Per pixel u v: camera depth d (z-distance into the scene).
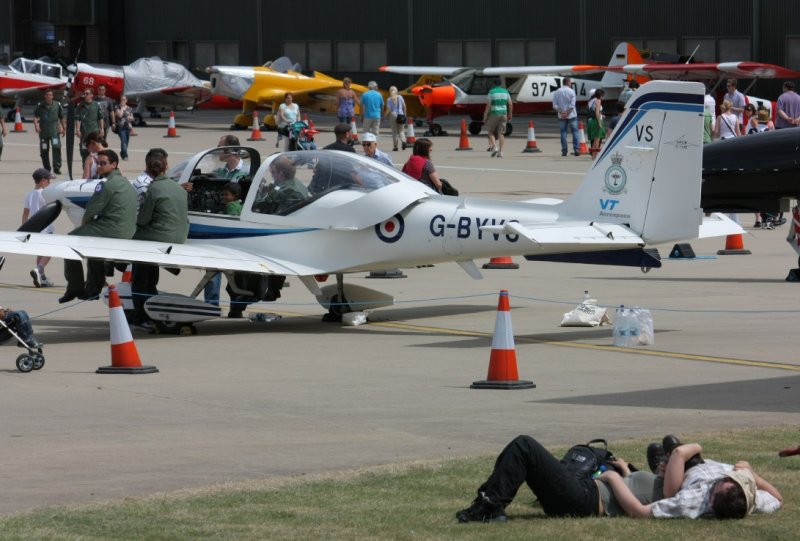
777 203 54.59
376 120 123.69
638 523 19.98
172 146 125.81
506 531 19.75
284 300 49.69
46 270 57.47
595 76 178.25
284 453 25.53
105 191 42.22
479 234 41.06
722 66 147.62
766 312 45.22
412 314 46.09
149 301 41.84
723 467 20.52
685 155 39.06
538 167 106.31
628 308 39.38
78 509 21.25
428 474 23.55
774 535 19.23
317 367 35.84
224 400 31.08
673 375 34.09
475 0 190.62
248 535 19.69
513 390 32.25
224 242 44.25
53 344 40.09
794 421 28.05
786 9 174.00
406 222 42.12
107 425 28.22
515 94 152.88
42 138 96.50
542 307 47.41
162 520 20.53
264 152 118.44
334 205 42.62
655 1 180.88
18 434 27.28
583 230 39.00
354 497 21.97
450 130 157.62
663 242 39.69
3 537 19.52
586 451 21.19
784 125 84.31
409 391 32.22
